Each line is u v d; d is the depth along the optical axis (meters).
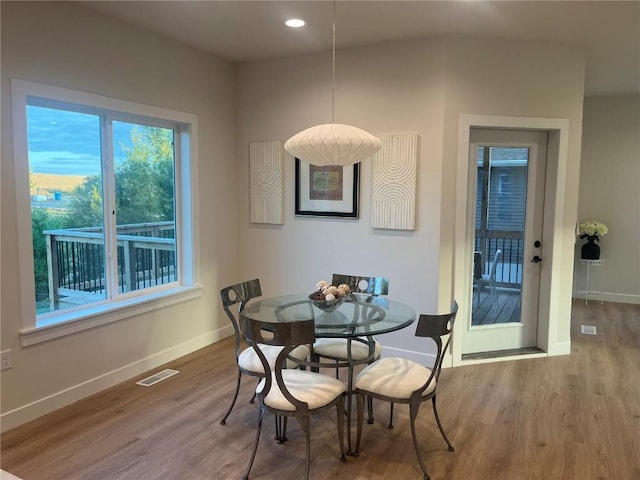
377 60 3.95
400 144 3.88
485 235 4.17
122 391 3.42
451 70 3.70
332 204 4.29
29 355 2.94
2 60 2.71
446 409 3.19
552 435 2.85
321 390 2.45
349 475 2.44
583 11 3.18
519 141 4.08
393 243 4.03
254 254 4.75
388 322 2.65
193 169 4.19
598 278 6.46
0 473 2.29
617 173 6.22
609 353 4.31
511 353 4.23
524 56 3.84
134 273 3.85
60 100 3.04
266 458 2.59
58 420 2.97
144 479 2.38
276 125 4.48
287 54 4.27
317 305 3.01
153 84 3.72
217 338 4.59
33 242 3.07
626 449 2.69
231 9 3.18
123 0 3.02
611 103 6.16
